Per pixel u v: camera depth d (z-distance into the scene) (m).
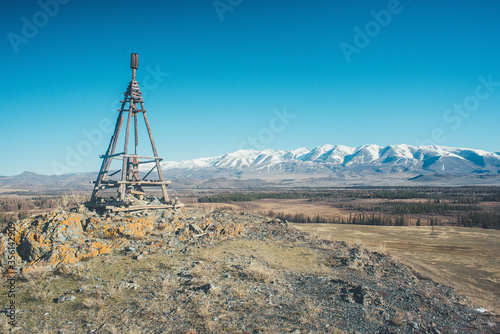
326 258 20.22
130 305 11.16
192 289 12.87
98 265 14.91
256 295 12.79
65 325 9.58
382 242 39.84
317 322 10.77
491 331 12.33
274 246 22.09
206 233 22.52
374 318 11.59
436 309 13.78
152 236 20.17
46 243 15.16
